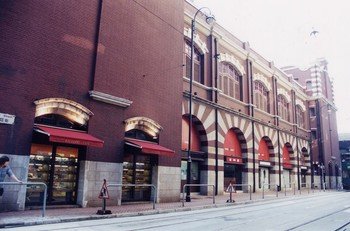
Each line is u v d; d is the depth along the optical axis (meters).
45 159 12.65
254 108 30.59
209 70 24.83
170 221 10.77
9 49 11.56
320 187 46.97
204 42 24.67
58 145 13.14
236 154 28.00
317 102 49.16
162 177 17.47
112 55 15.36
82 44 14.13
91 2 14.77
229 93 27.66
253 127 29.92
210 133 23.70
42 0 12.77
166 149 16.66
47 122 12.87
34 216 10.08
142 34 17.30
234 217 12.23
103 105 14.67
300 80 51.66
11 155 11.25
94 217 10.80
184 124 22.30
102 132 14.45
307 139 45.66
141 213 12.51
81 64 14.00
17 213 10.62
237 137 28.55
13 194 11.16
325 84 53.97
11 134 11.33
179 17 20.45
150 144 16.62
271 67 35.97
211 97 24.44
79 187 13.52
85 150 13.70
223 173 24.69
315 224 10.66
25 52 12.02
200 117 22.81
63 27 13.45
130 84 16.20
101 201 14.03
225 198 21.14
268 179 33.94
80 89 13.83
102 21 15.05
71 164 13.52
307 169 45.56
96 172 13.95
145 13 17.66
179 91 19.72
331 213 14.34
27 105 11.89
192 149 22.72
